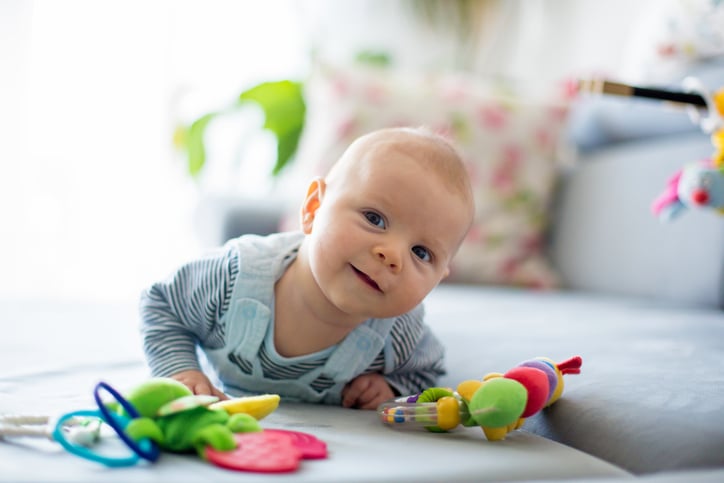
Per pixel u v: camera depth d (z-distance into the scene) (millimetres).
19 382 815
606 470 609
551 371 727
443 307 1451
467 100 2051
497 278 1948
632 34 2361
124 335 1185
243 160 2480
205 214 1891
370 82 2031
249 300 833
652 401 704
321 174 1943
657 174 1786
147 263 2426
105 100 2381
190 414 574
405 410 706
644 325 1250
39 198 2322
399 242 739
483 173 1996
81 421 636
